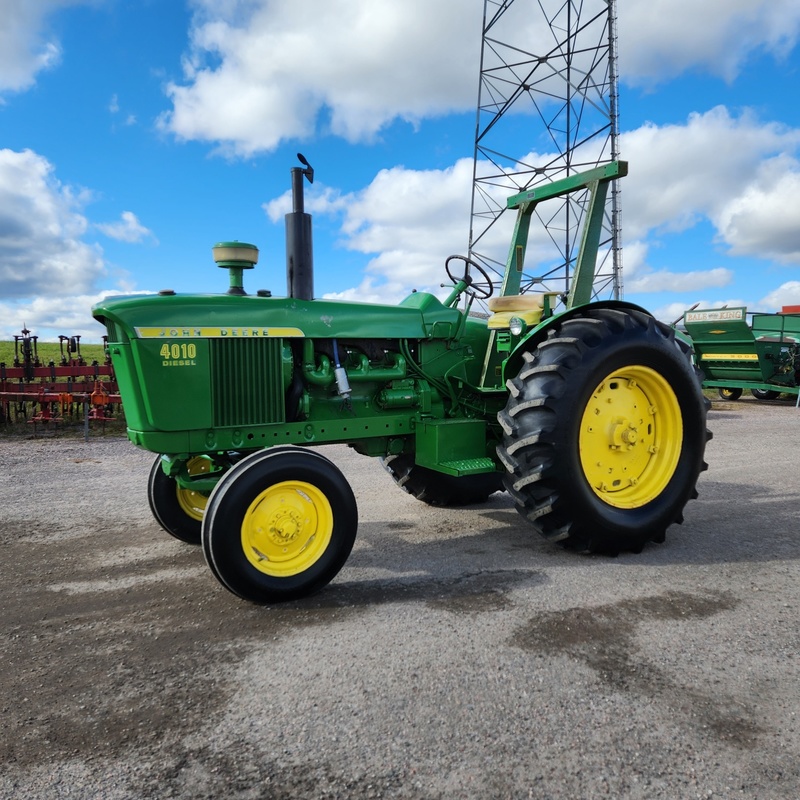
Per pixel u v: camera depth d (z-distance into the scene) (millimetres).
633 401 4031
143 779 1854
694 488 4090
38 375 9891
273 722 2123
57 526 4551
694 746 1974
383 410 4113
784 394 14680
